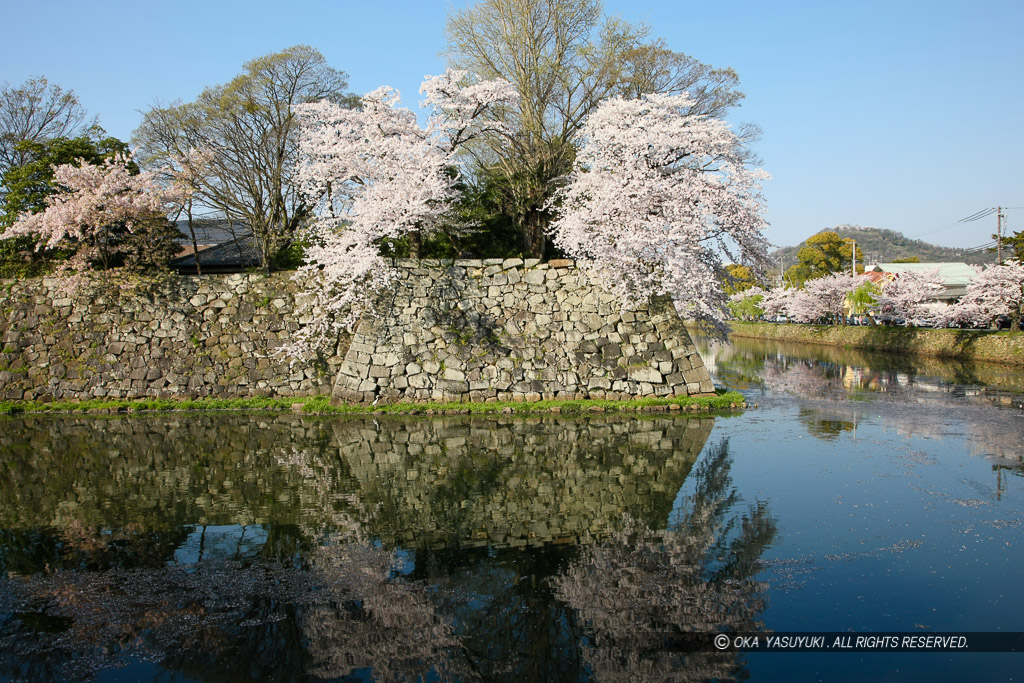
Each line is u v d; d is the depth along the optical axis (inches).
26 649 201.8
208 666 193.5
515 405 573.9
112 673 188.7
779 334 1872.5
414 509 325.1
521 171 746.2
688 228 560.1
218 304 647.8
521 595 238.1
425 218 620.1
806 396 677.9
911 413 573.0
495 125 703.1
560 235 626.2
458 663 197.2
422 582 248.5
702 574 251.9
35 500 340.5
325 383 627.2
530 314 619.5
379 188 597.0
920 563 259.0
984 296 1026.7
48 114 875.4
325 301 619.8
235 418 565.3
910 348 1187.9
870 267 2046.0
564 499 339.0
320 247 638.5
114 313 645.3
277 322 638.5
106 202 619.8
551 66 761.0
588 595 237.5
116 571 255.8
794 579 247.0
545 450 441.1
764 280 660.7
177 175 692.1
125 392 628.1
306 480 373.7
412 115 660.1
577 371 603.5
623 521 307.7
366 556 271.1
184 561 265.1
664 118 629.6
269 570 257.6
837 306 1610.5
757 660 196.1
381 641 208.4
